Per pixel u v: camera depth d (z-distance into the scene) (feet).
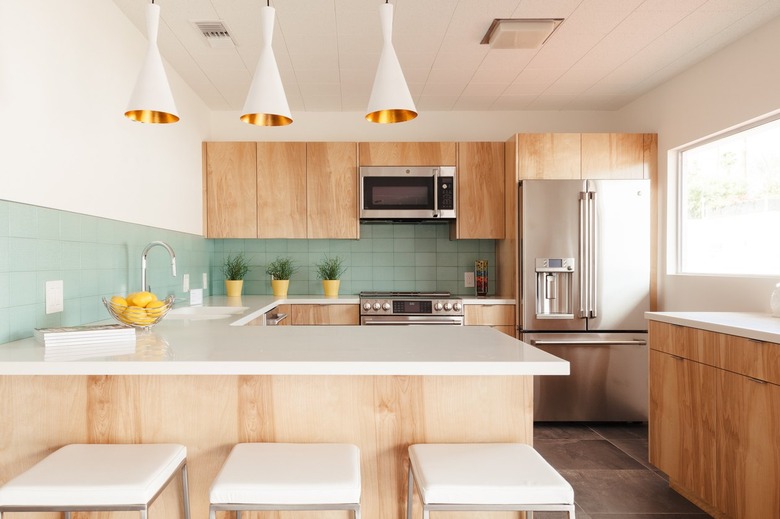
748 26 9.27
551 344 11.91
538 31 9.04
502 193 13.38
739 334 6.72
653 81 12.13
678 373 8.10
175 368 4.70
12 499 4.11
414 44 10.01
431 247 14.67
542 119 14.47
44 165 6.44
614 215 12.17
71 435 5.38
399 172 13.28
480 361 4.73
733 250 10.58
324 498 4.18
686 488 8.14
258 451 4.91
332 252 14.65
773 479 6.20
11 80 5.81
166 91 5.85
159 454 4.83
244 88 12.35
